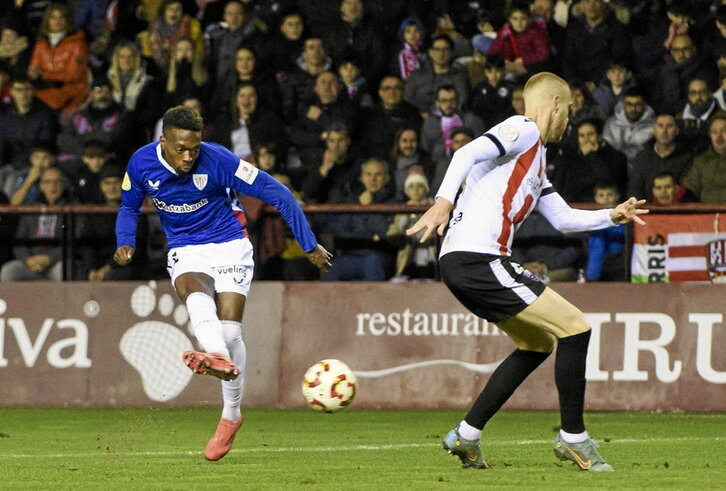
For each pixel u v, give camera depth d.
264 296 38.34
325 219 40.38
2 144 48.28
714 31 45.75
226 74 47.81
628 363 36.53
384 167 42.34
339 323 37.91
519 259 38.91
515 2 46.81
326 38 48.53
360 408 37.66
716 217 36.16
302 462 23.02
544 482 18.80
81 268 41.12
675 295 36.38
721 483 18.77
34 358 38.59
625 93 43.81
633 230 36.75
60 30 50.38
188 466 22.25
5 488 18.66
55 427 32.16
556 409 36.94
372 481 19.28
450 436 20.95
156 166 21.58
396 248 40.16
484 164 19.91
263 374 38.19
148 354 38.22
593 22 46.22
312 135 45.34
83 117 47.59
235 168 21.69
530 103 20.28
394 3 49.34
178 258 22.16
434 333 37.47
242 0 48.84
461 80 45.94
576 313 19.84
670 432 30.59
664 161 41.56
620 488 17.97
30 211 39.91
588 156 41.97
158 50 49.59
